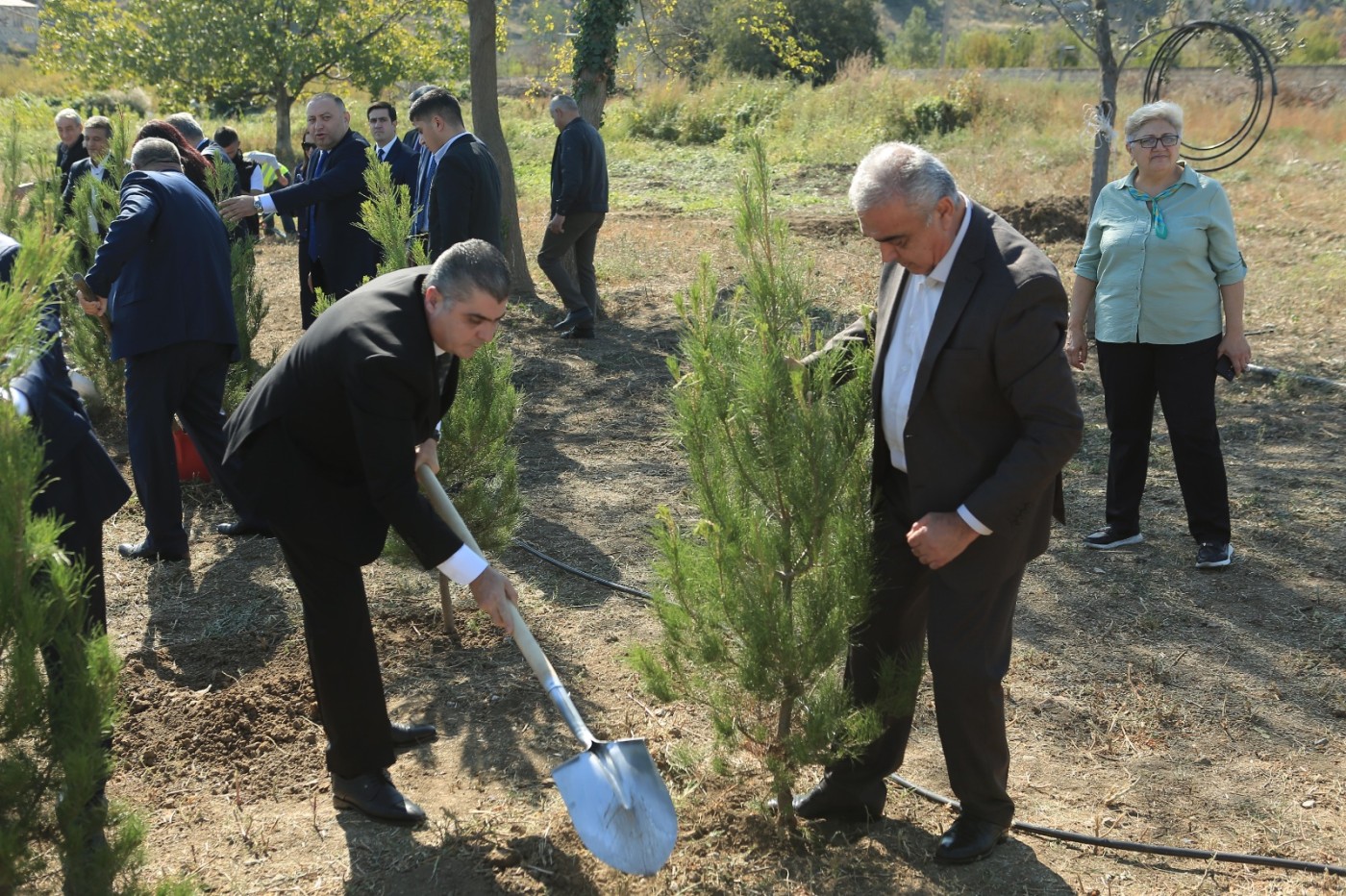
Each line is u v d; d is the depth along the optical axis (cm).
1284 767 354
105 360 659
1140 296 477
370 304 283
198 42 1970
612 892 291
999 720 290
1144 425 503
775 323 288
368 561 301
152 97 2278
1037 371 257
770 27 1520
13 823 221
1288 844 316
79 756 215
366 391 272
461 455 421
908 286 281
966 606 278
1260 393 746
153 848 308
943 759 358
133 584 477
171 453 490
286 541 296
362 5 2112
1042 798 337
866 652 312
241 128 2405
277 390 291
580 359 826
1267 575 487
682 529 530
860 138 2102
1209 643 431
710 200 1559
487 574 290
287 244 1291
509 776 344
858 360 295
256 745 358
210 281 488
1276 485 589
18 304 213
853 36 3428
